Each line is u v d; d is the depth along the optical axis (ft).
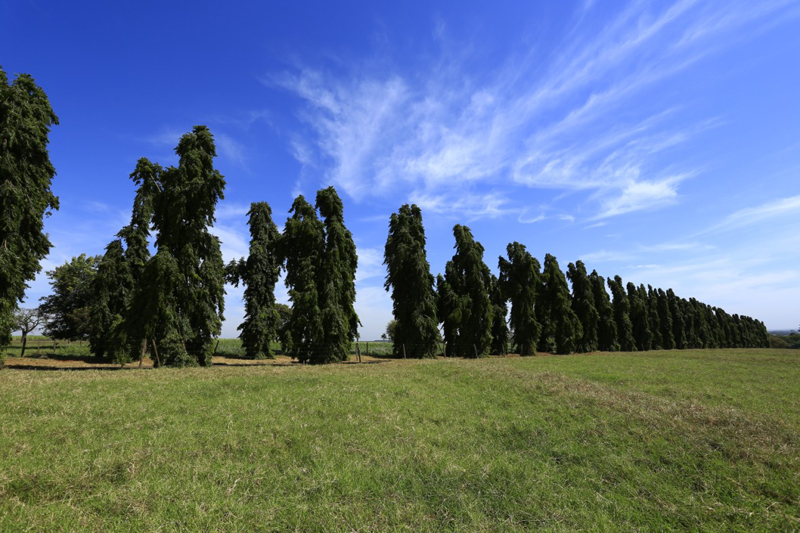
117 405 30.63
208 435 24.35
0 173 58.18
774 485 19.81
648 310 193.77
